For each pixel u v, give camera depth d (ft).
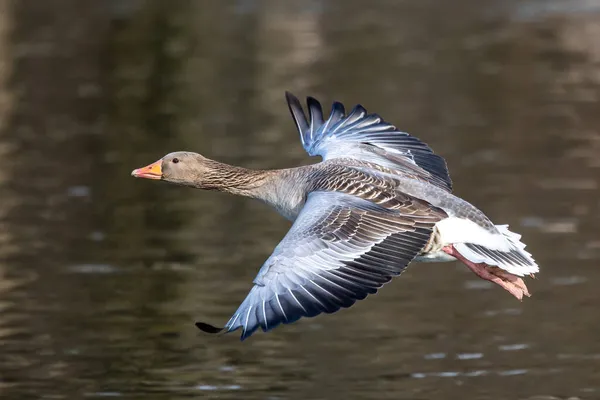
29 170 73.00
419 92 90.33
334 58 101.71
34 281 54.85
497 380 44.47
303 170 37.14
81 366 46.01
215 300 52.29
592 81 93.81
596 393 43.16
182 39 108.47
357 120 41.27
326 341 48.67
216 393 43.37
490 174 70.59
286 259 31.09
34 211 65.31
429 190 35.17
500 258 34.22
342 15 119.44
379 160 38.78
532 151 75.46
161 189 70.54
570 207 64.59
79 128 82.64
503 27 112.88
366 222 32.53
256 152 74.49
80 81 95.40
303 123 42.11
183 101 89.45
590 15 116.57
